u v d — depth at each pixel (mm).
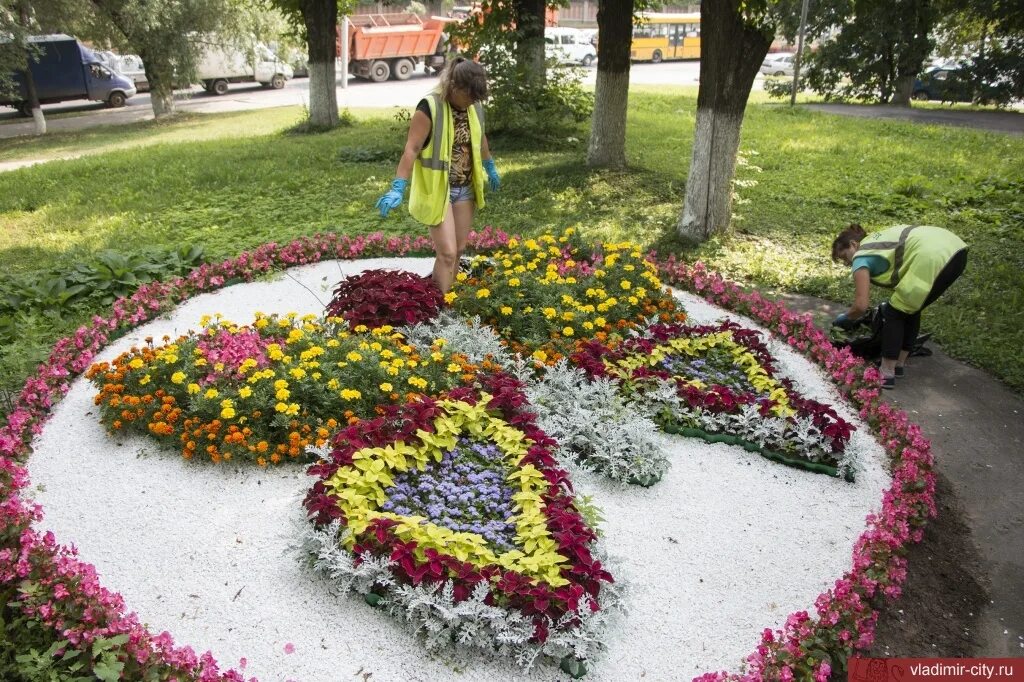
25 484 4219
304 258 7816
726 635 3477
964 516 4543
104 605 3229
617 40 11680
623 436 4602
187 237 9055
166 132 20062
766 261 8383
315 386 4684
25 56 19484
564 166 12375
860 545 3900
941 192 11406
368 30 30391
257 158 14125
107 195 11648
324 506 3664
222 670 3164
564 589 3344
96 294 6996
